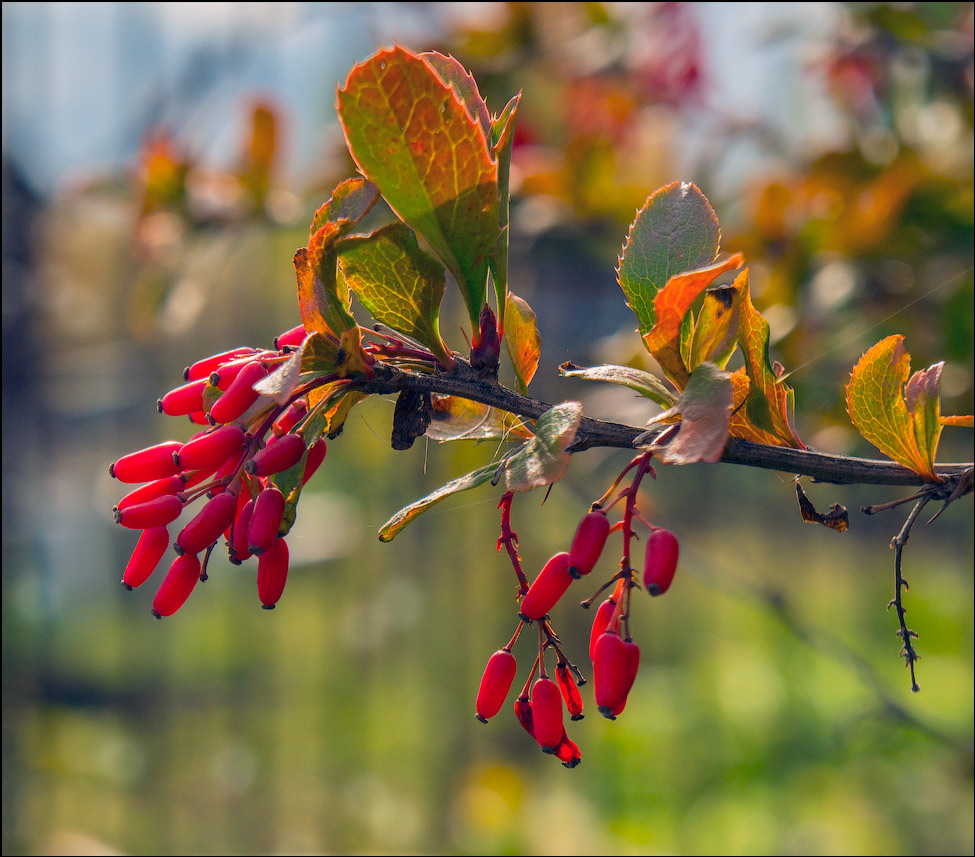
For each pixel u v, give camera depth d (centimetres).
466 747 178
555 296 124
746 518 185
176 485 40
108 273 150
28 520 164
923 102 84
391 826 160
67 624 193
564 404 39
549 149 93
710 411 39
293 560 176
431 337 41
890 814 143
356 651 186
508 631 181
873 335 74
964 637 187
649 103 91
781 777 156
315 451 41
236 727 185
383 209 65
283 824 161
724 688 185
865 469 42
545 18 90
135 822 160
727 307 41
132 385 163
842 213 72
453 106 39
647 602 215
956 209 70
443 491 40
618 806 157
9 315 147
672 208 42
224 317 167
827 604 209
